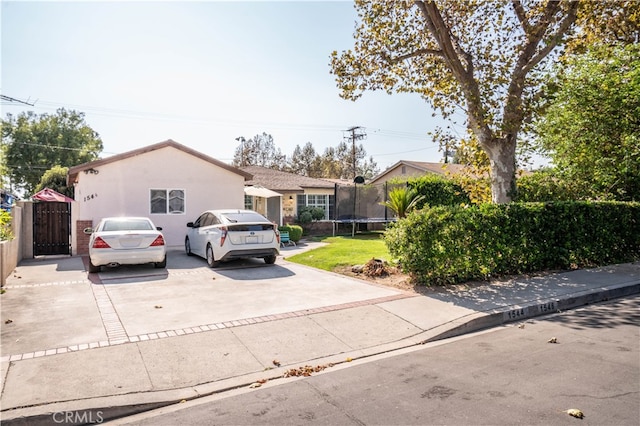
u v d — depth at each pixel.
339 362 4.95
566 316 6.90
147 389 4.11
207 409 3.79
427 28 11.68
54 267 11.21
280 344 5.39
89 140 48.56
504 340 5.65
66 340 5.34
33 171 44.09
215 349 5.16
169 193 15.54
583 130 13.70
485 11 11.27
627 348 5.15
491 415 3.49
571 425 3.31
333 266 10.74
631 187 13.88
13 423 3.46
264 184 24.73
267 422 3.49
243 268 10.84
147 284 8.82
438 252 8.43
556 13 10.41
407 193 19.89
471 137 12.50
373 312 6.71
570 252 10.65
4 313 6.58
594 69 13.35
